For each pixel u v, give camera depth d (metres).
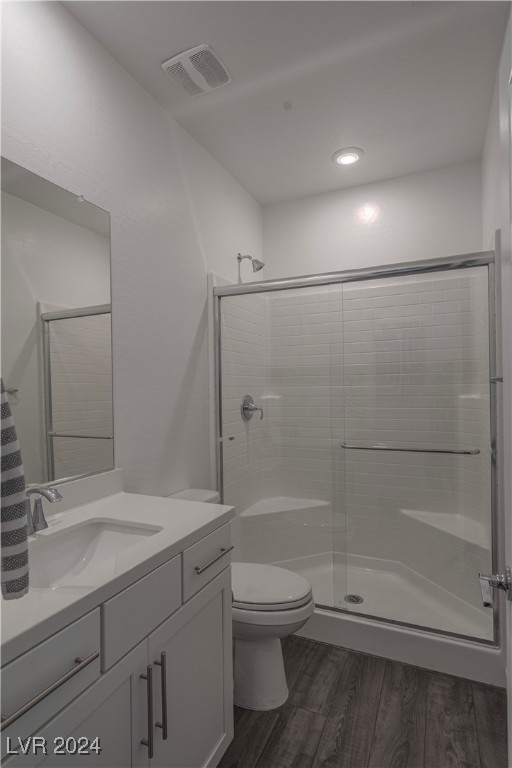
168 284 2.02
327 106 2.05
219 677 1.34
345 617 2.02
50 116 1.40
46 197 1.38
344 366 2.62
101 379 1.59
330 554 2.58
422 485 2.42
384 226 2.82
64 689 0.78
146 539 1.15
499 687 1.72
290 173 2.71
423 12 1.53
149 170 1.90
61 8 1.46
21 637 0.70
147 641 1.01
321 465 2.66
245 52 1.70
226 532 1.39
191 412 2.18
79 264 1.50
